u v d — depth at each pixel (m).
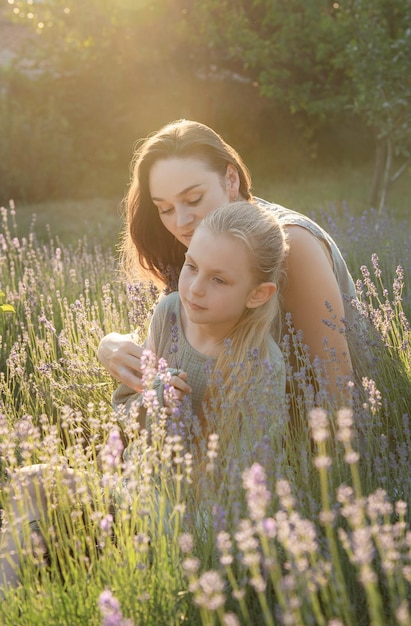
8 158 17.91
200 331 2.81
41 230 13.50
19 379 3.84
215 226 2.58
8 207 17.53
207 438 2.69
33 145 18.08
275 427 2.37
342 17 15.06
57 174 18.23
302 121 19.95
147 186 3.28
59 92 19.64
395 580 1.93
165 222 3.23
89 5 18.73
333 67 18.55
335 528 2.12
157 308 3.01
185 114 19.55
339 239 6.65
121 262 4.04
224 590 1.96
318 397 2.52
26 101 19.81
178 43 19.12
